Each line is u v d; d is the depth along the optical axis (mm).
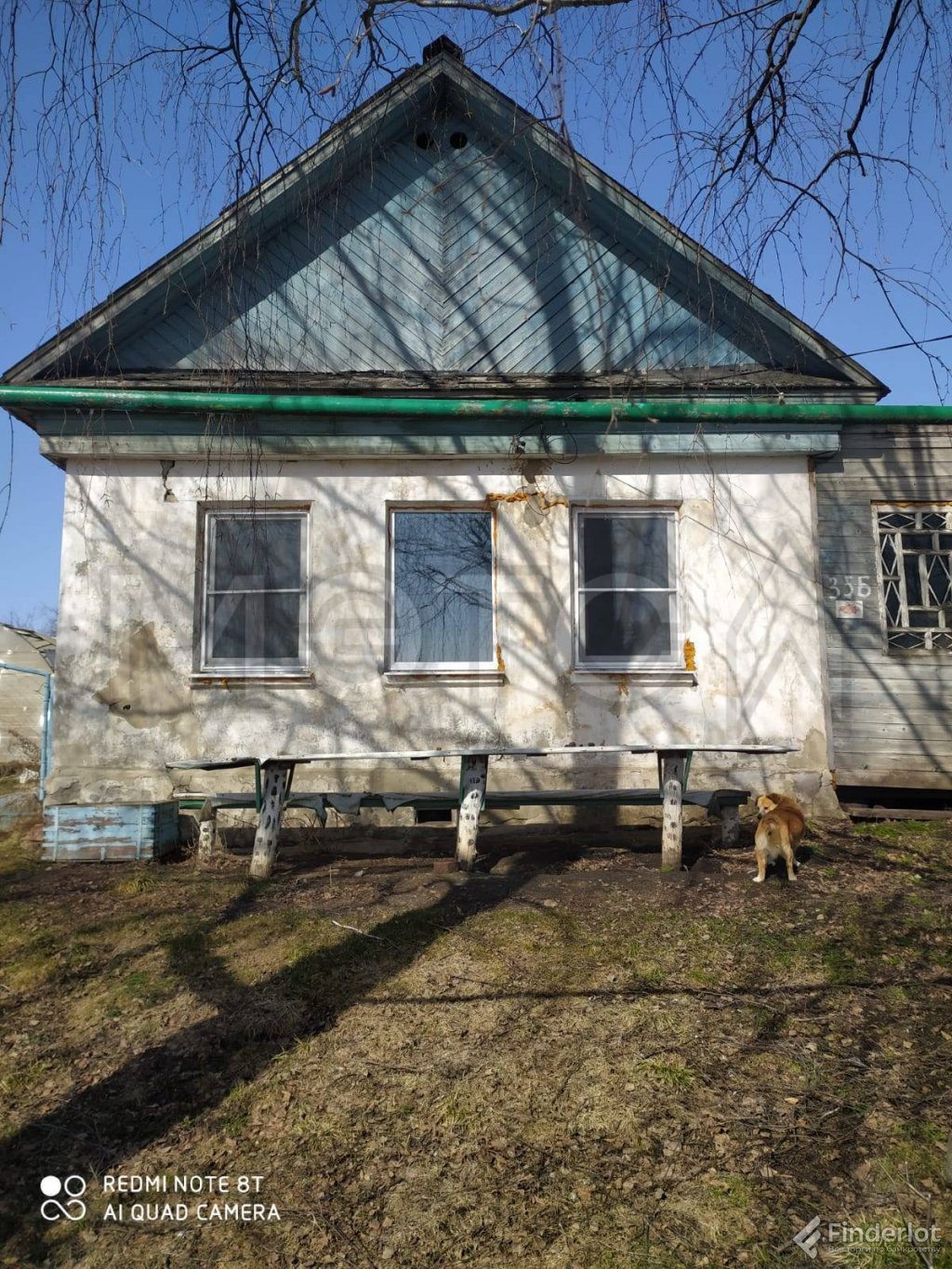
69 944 5387
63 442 8078
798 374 8500
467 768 6652
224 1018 4402
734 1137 3449
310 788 8039
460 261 8719
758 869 6246
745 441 8273
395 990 4609
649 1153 3395
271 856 6664
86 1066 4109
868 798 8430
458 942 5152
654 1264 2885
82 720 8023
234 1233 3117
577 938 5176
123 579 8156
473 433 8266
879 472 8438
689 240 6383
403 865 7051
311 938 5227
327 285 8625
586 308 8633
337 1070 3973
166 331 8508
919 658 8258
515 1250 2973
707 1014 4301
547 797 6637
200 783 8008
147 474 8242
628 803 6699
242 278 8562
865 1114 3553
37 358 8211
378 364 8570
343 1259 2988
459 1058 4008
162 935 5426
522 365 8586
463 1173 3336
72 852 7309
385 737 8094
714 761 8094
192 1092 3885
